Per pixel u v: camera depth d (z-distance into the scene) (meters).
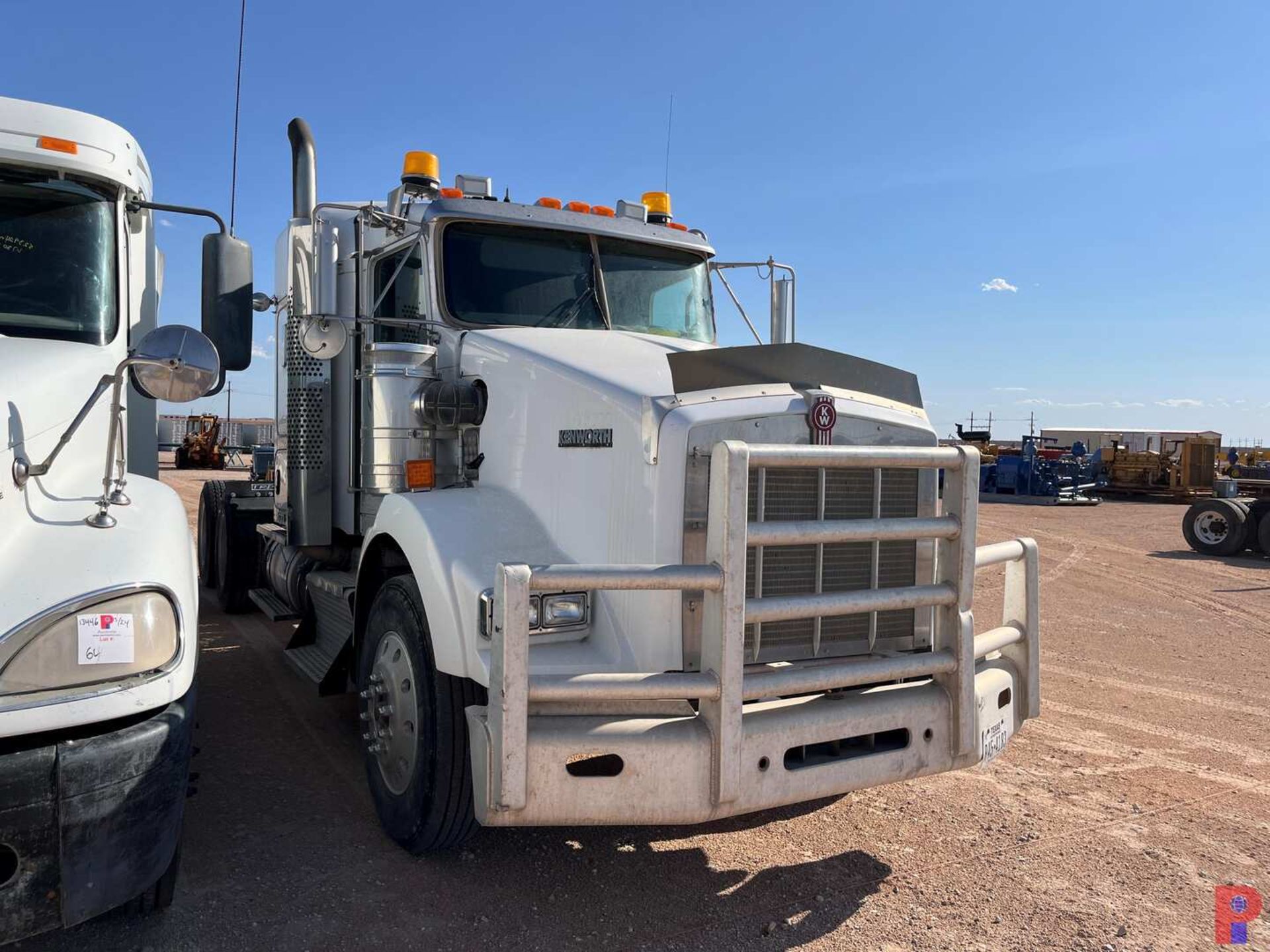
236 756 4.58
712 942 3.02
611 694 2.76
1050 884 3.52
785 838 3.85
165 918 3.02
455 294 4.40
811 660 3.31
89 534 2.67
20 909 2.26
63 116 3.70
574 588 2.76
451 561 3.22
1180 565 13.41
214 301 3.78
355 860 3.50
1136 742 5.24
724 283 5.52
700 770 2.82
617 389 3.29
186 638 2.62
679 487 3.08
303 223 4.27
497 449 3.88
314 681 4.43
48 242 3.57
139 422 4.31
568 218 4.73
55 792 2.28
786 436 3.27
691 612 3.05
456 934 3.01
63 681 2.33
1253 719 5.74
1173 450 28.97
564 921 3.12
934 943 3.07
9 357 3.00
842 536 3.07
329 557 5.31
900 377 3.80
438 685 3.29
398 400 4.16
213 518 8.57
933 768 3.26
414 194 4.74
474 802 2.96
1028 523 19.48
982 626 8.40
